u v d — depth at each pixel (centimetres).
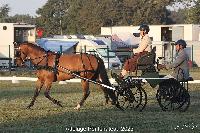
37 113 1633
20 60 1777
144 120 1477
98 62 1756
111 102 1730
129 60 1716
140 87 1708
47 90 1753
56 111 1688
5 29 4909
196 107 1827
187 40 6075
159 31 6191
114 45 5519
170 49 5606
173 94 1686
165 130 1305
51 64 1747
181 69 1697
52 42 5238
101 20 10475
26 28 5234
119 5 10581
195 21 7319
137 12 10412
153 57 1709
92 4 10781
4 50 4822
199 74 4347
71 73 1745
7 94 2402
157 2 9769
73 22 11188
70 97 2216
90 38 5553
